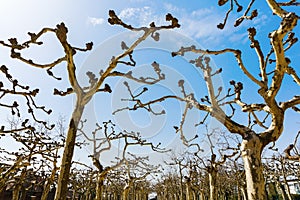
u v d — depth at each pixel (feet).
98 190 34.12
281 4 14.33
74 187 63.77
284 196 72.84
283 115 12.93
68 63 12.91
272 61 16.06
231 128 12.84
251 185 11.12
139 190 99.60
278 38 11.80
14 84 16.90
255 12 13.64
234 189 95.20
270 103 12.85
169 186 101.30
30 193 75.87
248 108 14.48
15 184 36.17
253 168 11.32
